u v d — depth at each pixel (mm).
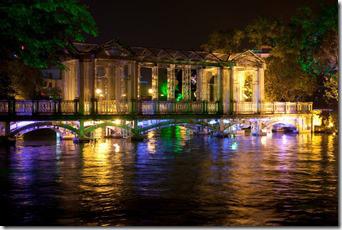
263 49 61281
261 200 17062
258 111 49094
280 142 41688
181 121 43812
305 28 51688
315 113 55125
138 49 42531
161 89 61344
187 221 14406
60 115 37469
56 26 19859
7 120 35375
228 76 47688
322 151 33875
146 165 26141
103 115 39375
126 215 15062
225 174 22953
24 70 43406
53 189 19031
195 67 48188
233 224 14102
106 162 27297
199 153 32281
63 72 44281
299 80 57250
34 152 32375
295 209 15789
